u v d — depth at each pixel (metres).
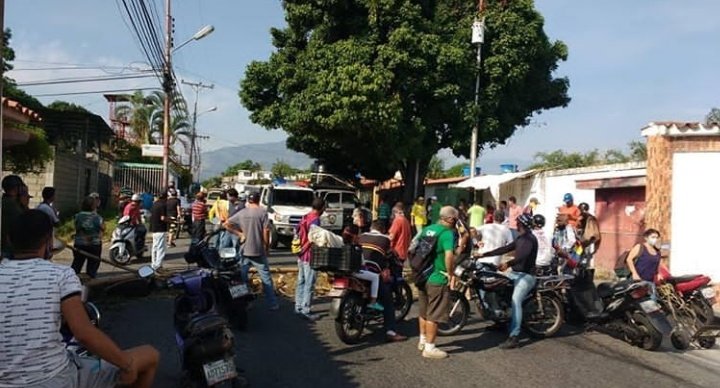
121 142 45.41
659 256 8.98
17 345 3.29
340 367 7.10
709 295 9.38
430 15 23.77
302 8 23.45
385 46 21.77
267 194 22.59
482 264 9.09
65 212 24.69
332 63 22.11
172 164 45.38
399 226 10.53
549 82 26.20
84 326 3.44
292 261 16.67
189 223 24.84
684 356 8.22
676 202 12.68
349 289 8.08
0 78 5.46
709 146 12.61
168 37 26.06
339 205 22.94
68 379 3.47
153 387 6.14
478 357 7.79
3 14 5.47
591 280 9.50
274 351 7.68
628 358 7.97
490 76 23.23
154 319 9.05
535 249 8.66
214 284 8.20
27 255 3.56
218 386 5.65
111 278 10.27
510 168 23.83
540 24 23.89
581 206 12.64
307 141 26.00
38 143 16.78
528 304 8.89
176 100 32.31
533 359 7.77
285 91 23.55
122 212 16.48
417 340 8.57
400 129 22.03
